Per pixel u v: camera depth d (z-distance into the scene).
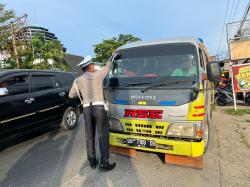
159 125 3.57
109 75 4.27
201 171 3.81
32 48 17.91
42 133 6.46
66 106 6.63
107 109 3.94
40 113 5.70
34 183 3.63
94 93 3.79
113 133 3.98
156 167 3.99
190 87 3.44
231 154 4.54
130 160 4.30
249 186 3.35
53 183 3.60
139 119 3.71
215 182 3.46
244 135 5.77
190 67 3.77
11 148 5.32
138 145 3.74
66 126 6.63
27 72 5.62
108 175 3.77
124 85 3.93
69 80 7.00
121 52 4.50
